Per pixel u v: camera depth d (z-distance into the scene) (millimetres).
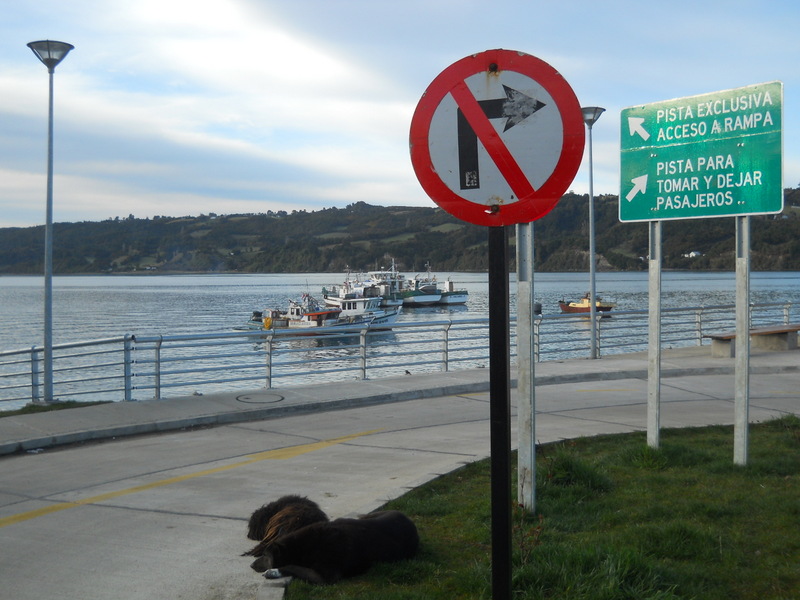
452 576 4840
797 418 10289
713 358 18516
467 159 3783
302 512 5441
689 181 7781
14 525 6449
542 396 13852
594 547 4766
